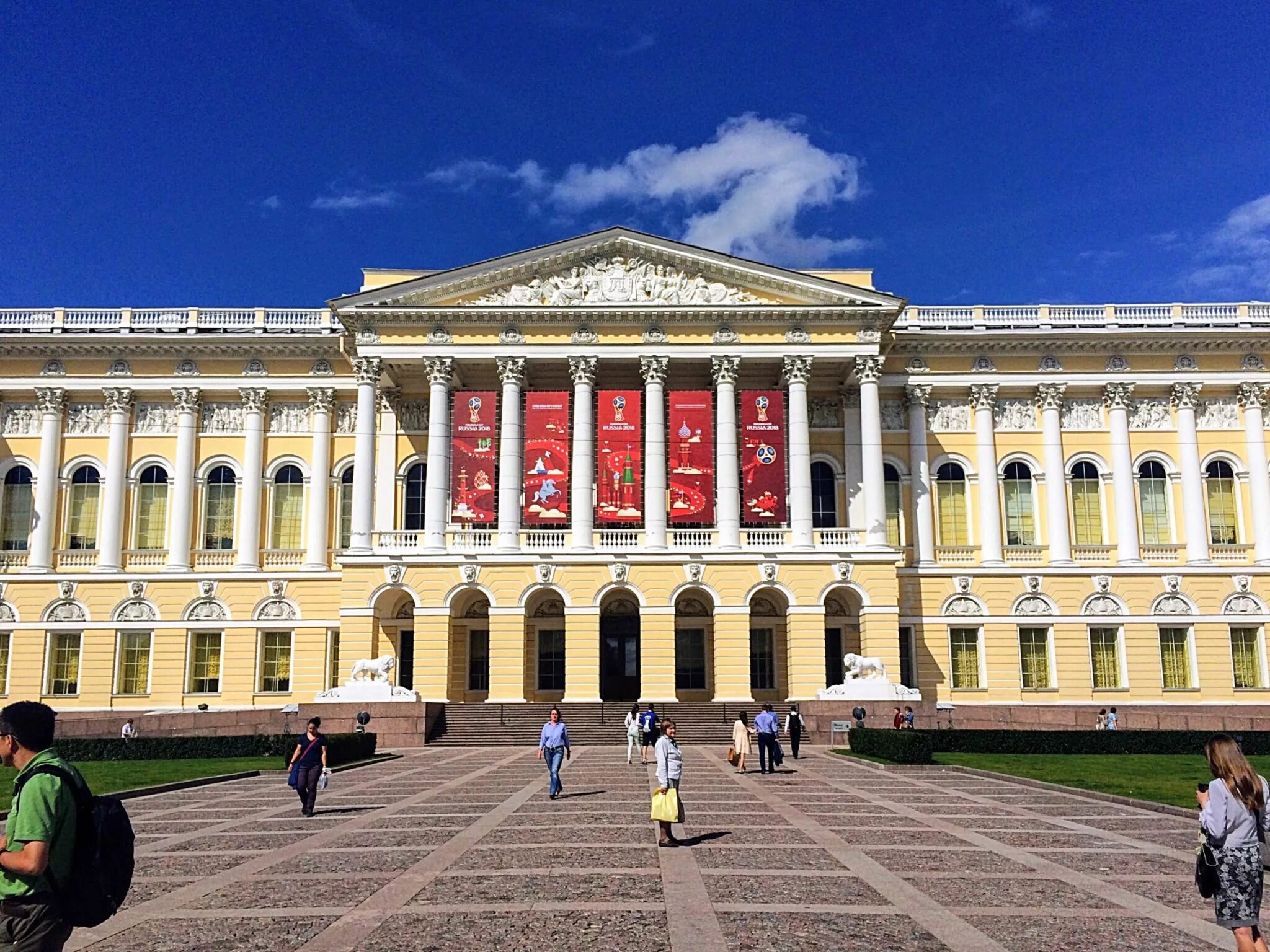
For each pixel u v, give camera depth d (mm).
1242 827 10031
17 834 7160
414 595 56844
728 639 56594
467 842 19281
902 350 64188
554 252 59969
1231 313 64875
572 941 11945
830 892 14648
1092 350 64188
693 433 58844
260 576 62156
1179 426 63781
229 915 13375
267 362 64188
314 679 61344
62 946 7406
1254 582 62125
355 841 19641
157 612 61938
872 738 40594
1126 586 62125
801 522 58094
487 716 51750
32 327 64062
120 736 47562
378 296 59094
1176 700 60875
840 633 61812
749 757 42125
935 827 21266
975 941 11969
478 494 57844
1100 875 16125
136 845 19453
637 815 23219
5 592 61812
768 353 59656
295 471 64125
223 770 35812
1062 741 42125
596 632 56469
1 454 63719
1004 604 61938
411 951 11547
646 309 59375
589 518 58031
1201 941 12062
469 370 61812
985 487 63156
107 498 62781
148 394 64062
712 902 13930
